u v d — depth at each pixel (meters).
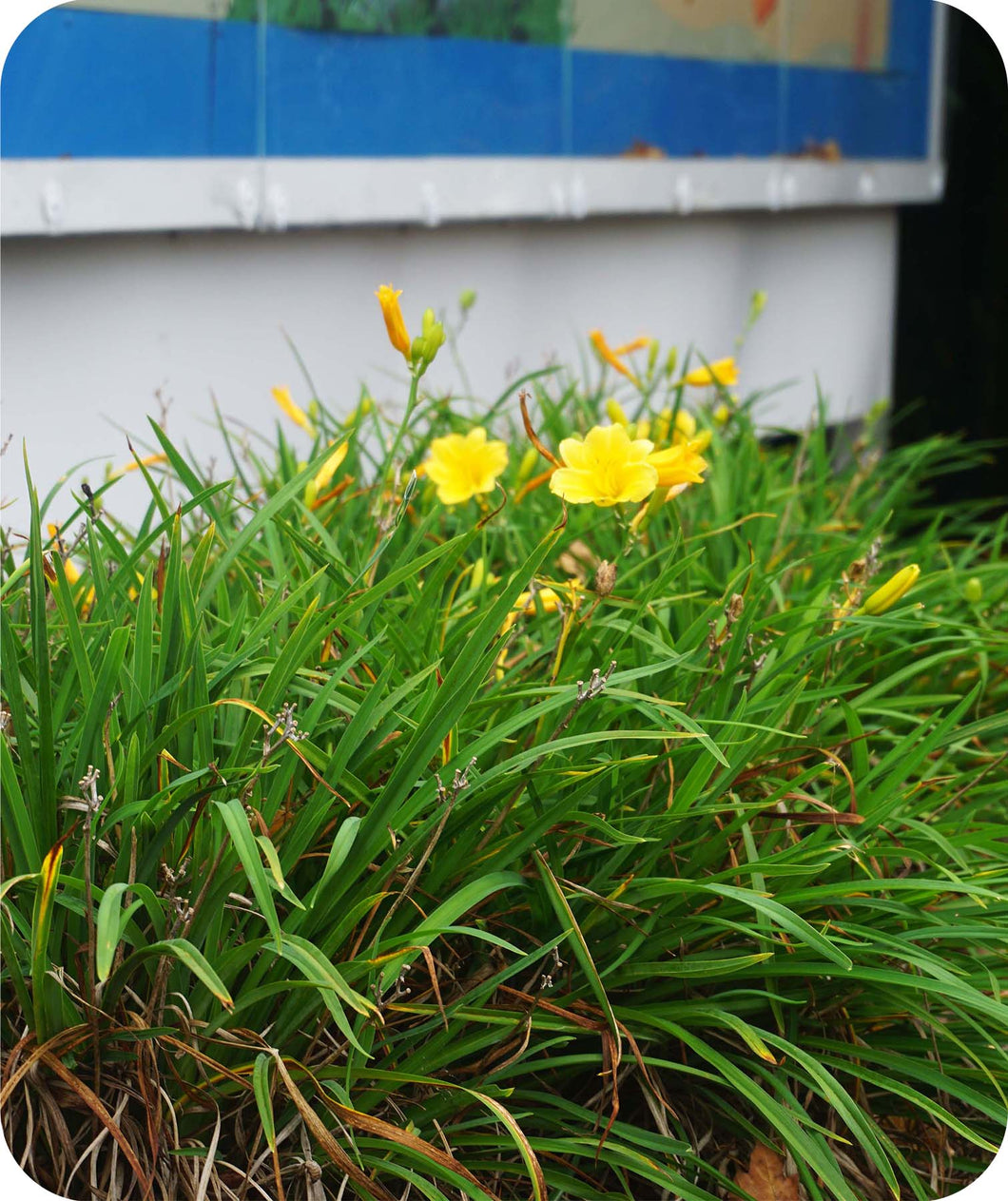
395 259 2.91
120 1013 1.55
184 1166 1.54
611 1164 1.61
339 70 2.56
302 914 1.53
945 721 1.72
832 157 3.83
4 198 2.22
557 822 1.60
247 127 2.46
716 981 1.66
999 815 1.89
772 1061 1.57
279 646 1.68
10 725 1.58
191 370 2.54
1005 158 3.84
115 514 2.48
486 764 1.66
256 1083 1.49
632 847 1.65
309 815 1.55
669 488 1.69
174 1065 1.55
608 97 3.15
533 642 1.83
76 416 2.42
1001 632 2.01
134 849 1.51
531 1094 1.62
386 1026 1.59
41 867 1.53
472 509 2.14
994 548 2.20
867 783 1.73
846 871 1.72
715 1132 1.69
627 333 3.54
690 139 3.40
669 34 3.30
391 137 2.68
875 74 3.95
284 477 2.04
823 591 1.85
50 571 1.64
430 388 2.99
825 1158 1.56
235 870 1.52
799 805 1.75
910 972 1.68
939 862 1.76
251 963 1.59
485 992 1.57
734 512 2.13
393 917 1.60
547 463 2.28
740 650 1.69
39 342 2.36
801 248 4.05
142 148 2.36
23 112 2.23
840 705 1.84
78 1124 1.57
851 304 4.30
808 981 1.68
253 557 1.95
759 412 3.01
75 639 1.54
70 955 1.55
